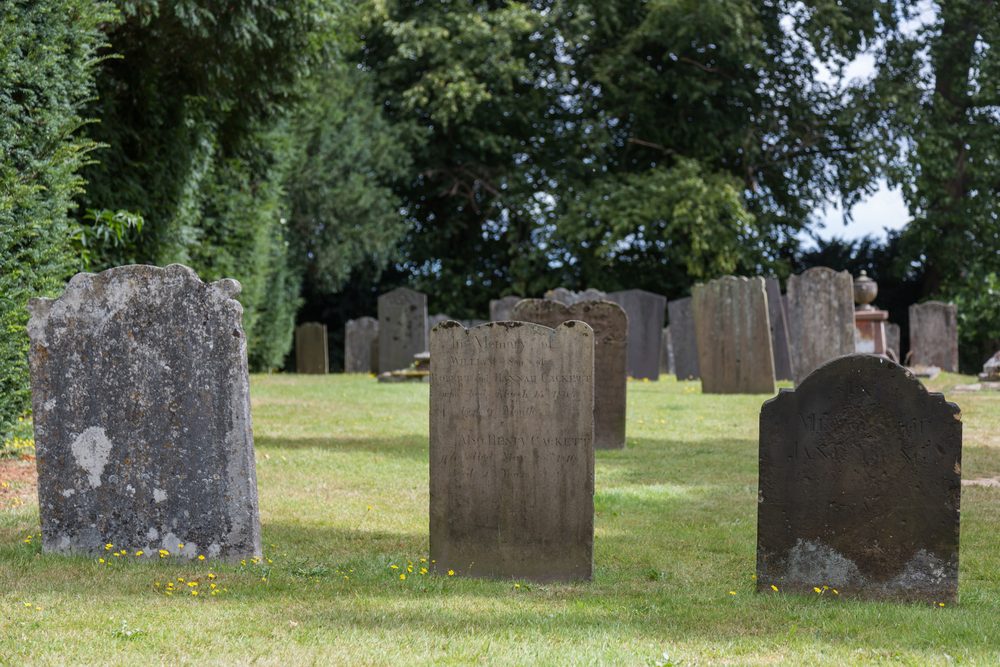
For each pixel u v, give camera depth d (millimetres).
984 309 30781
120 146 15758
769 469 6613
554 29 33594
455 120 33656
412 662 5125
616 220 31469
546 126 35656
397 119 35219
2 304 10391
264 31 15484
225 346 7195
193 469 7250
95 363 7363
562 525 7082
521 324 7148
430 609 6172
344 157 32625
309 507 9375
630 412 16969
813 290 19828
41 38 10984
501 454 7180
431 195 36688
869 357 6422
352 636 5539
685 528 8734
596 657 5199
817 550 6531
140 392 7305
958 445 6309
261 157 22688
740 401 18531
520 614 6105
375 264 36094
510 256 36375
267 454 12180
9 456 11125
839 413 6477
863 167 33500
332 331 38375
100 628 5602
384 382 23547
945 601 6348
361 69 34594
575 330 7051
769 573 6633
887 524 6418
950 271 35062
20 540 7809
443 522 7285
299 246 32438
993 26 33938
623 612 6219
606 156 35281
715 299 20094
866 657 5305
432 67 33969
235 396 7191
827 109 34562
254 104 18188
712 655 5312
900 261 35156
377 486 10422
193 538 7258
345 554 7707
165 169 16891
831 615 6094
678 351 24562
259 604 6199
